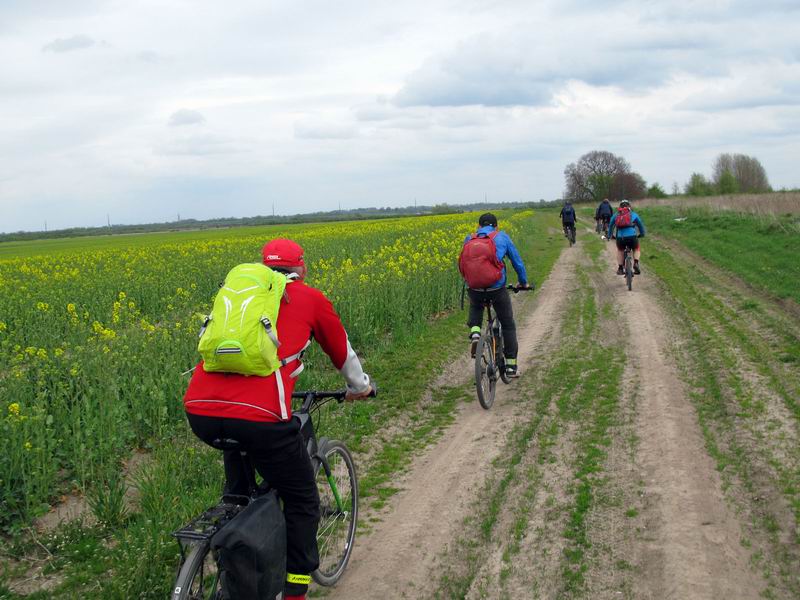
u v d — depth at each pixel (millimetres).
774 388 6863
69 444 5555
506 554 4125
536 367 8656
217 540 2766
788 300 11547
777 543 4027
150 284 15016
